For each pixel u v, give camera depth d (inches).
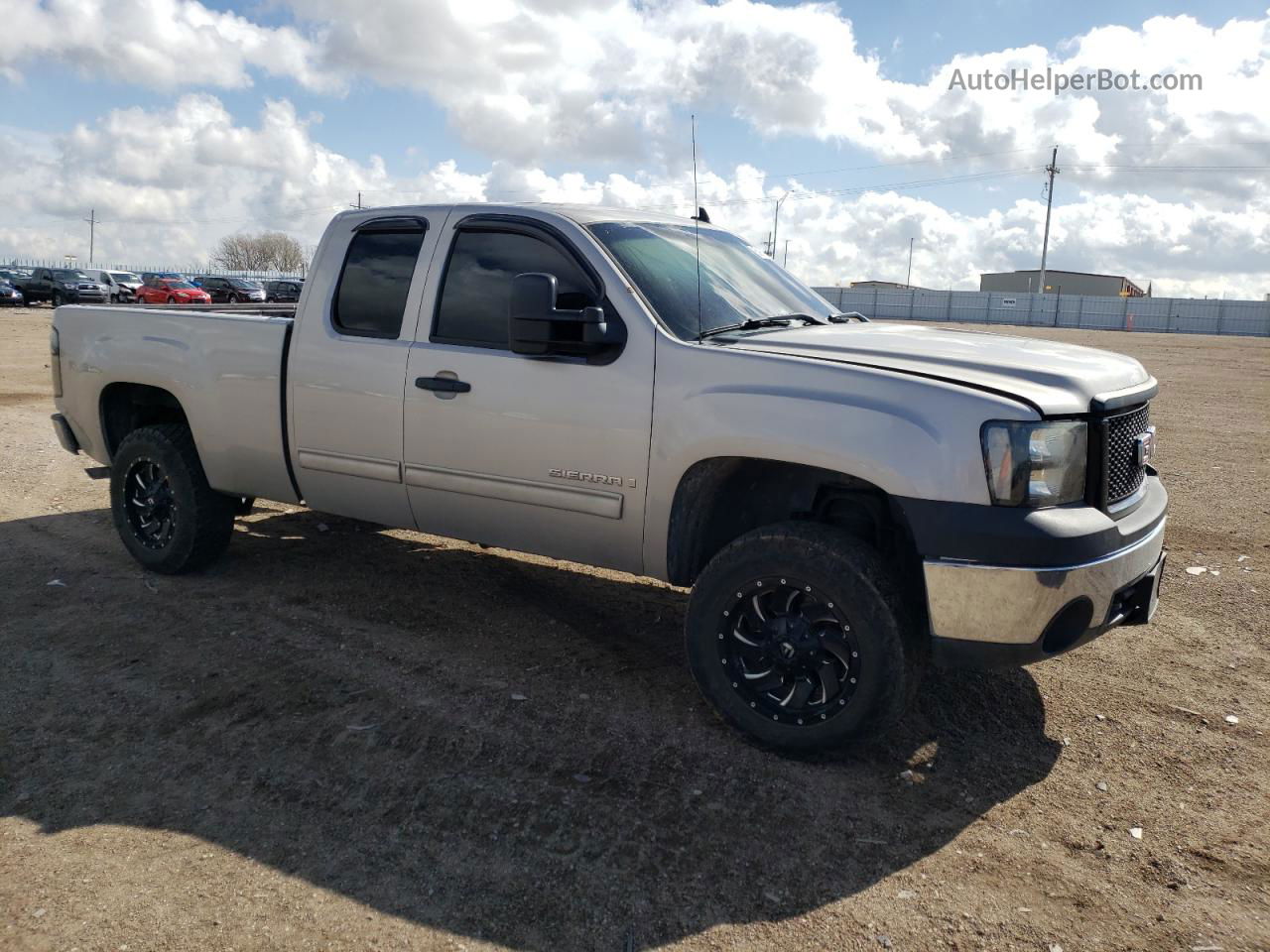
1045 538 120.0
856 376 130.1
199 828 118.7
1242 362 1041.5
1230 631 191.9
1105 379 136.6
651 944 99.9
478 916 103.4
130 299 1646.2
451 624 187.0
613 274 151.3
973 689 162.9
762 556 134.9
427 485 169.3
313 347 180.9
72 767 132.8
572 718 148.3
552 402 153.2
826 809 125.3
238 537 240.7
